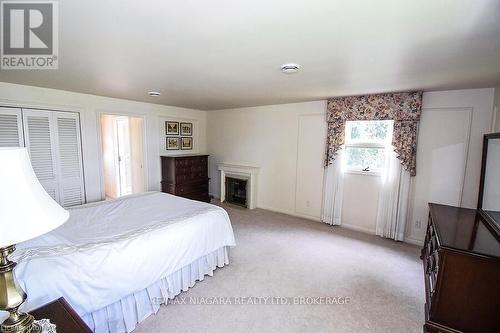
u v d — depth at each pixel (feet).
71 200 12.29
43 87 10.84
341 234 12.26
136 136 16.14
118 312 5.87
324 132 13.62
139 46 5.72
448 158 10.37
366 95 11.66
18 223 2.46
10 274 2.77
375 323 6.24
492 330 5.27
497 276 5.14
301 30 4.79
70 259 5.18
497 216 6.71
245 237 11.75
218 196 19.30
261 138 16.43
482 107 9.59
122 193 18.62
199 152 19.29
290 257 9.76
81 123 12.35
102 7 3.97
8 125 10.18
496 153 7.17
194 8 3.99
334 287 7.77
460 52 5.82
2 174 2.48
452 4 3.75
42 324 3.25
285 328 6.02
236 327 6.05
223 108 17.79
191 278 7.72
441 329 5.66
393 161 11.39
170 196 11.00
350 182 13.05
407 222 11.41
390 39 5.16
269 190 16.37
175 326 6.09
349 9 3.96
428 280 7.03
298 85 9.70
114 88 10.76
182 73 8.10
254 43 5.49
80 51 6.07
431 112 10.57
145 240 6.36
